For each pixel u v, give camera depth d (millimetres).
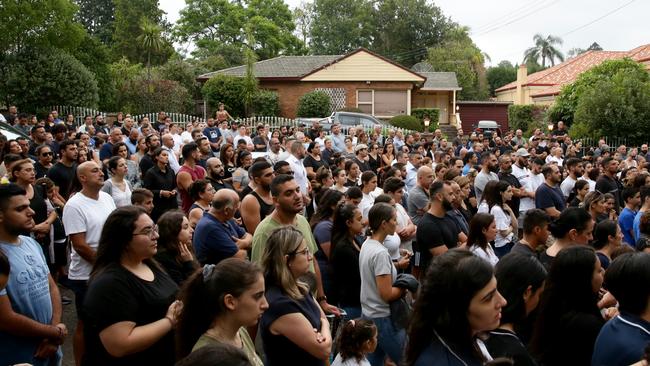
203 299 3121
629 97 24656
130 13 56312
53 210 7000
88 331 3445
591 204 7293
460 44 60844
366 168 12617
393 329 4914
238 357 1910
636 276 3203
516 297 3139
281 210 5242
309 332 3572
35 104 26031
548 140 19984
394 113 34031
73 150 8273
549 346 3520
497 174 10445
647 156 18594
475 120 40156
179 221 4633
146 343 3367
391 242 6465
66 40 27656
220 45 52875
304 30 71438
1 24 25484
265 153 13164
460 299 2668
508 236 7621
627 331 3193
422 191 8312
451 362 2660
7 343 3689
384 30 68875
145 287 3559
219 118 17531
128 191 7570
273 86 34281
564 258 3547
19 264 3891
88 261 5492
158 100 34406
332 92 33906
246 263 3156
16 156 7383
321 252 5824
